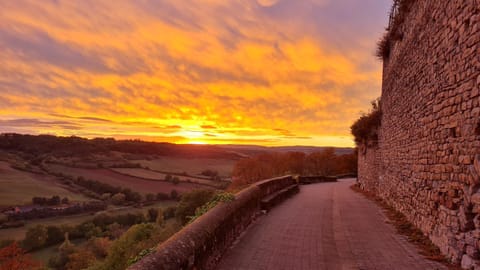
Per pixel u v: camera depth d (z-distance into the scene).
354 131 23.41
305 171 55.94
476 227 5.50
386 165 14.91
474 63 5.71
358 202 16.19
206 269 5.61
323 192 22.34
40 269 27.73
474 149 5.68
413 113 9.87
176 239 4.78
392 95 13.57
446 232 6.71
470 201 5.71
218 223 6.62
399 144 11.97
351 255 7.03
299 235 8.88
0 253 27.64
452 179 6.59
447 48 6.99
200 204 18.56
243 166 41.94
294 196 19.44
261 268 6.18
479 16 5.57
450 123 6.76
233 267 6.21
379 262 6.51
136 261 3.94
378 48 15.60
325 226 10.09
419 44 9.30
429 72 8.26
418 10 9.50
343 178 50.12
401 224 10.12
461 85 6.25
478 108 5.56
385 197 15.05
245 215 9.82
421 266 6.20
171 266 3.94
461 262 5.94
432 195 7.79
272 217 11.72
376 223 10.58
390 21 13.49
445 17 7.14
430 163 8.05
